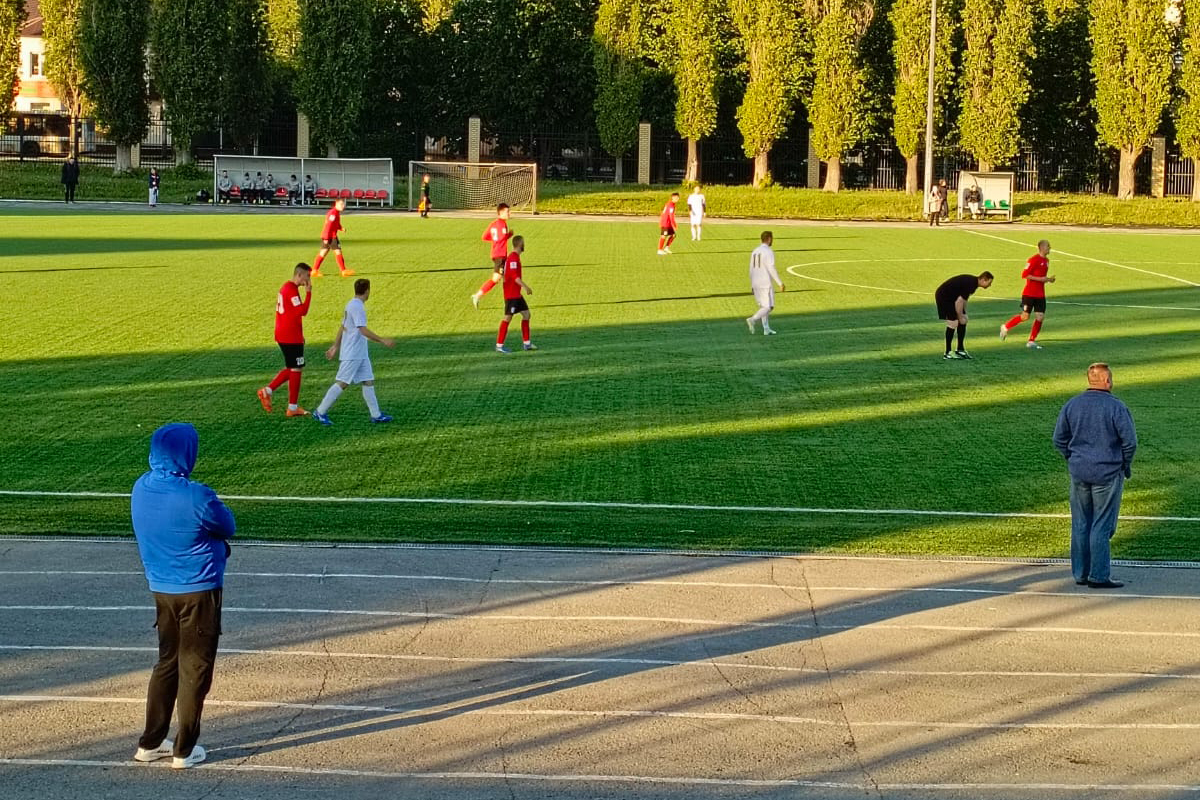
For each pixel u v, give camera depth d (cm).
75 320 2945
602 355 2678
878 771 922
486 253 4800
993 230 6931
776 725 995
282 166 8106
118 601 1235
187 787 889
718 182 9819
